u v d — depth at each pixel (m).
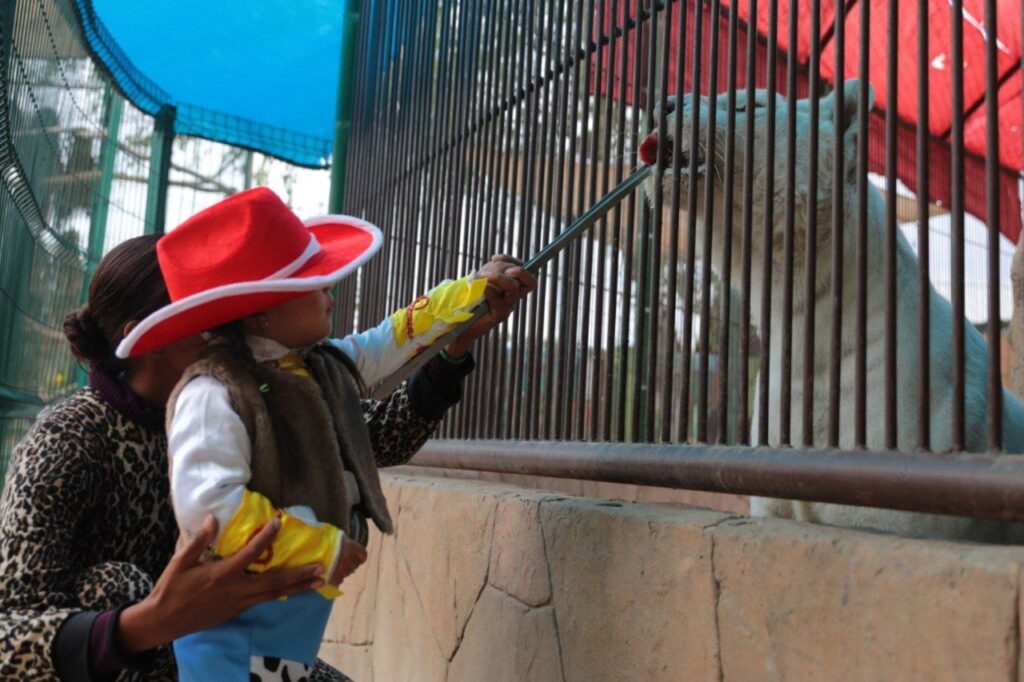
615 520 2.33
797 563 1.77
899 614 1.55
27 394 7.38
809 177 2.14
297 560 1.73
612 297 2.95
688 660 2.02
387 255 5.30
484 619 2.99
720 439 2.36
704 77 4.48
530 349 3.48
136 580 1.89
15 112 5.75
